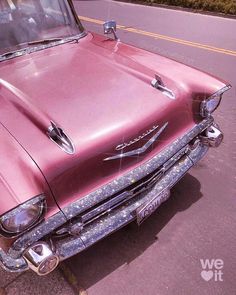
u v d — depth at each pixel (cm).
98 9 1266
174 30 980
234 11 1117
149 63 348
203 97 320
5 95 293
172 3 1268
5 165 230
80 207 246
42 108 274
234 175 408
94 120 267
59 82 306
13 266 239
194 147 332
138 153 275
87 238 263
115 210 279
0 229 220
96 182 258
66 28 382
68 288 288
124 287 290
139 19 1117
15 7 348
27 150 240
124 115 275
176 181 310
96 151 253
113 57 351
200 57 764
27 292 285
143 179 286
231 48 819
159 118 288
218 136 335
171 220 349
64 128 258
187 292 286
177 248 321
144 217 293
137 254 316
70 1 395
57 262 244
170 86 313
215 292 285
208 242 327
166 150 295
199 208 362
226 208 362
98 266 307
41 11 365
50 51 356
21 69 327
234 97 581
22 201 217
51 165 237
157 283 293
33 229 232
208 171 414
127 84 306
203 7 1188
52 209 240
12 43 343
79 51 361
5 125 260
